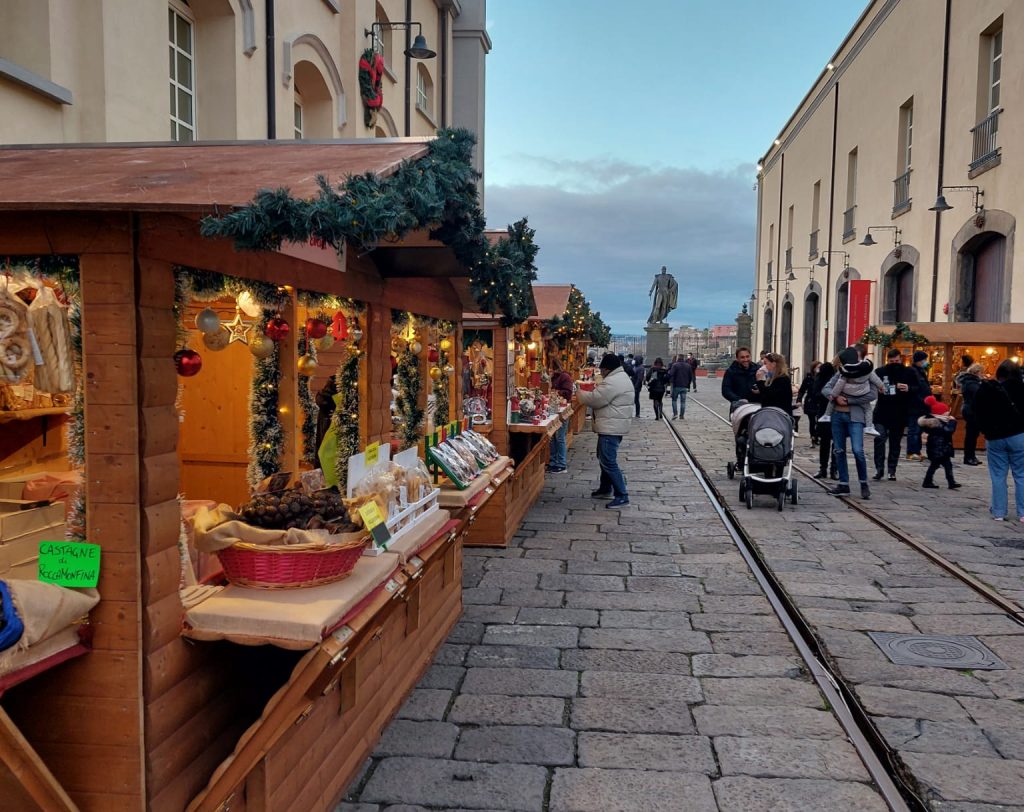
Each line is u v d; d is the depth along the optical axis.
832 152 25.97
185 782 2.44
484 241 3.95
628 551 6.63
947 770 3.19
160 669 2.29
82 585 2.24
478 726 3.57
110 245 2.17
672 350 54.44
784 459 8.29
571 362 18.47
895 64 19.97
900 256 19.22
